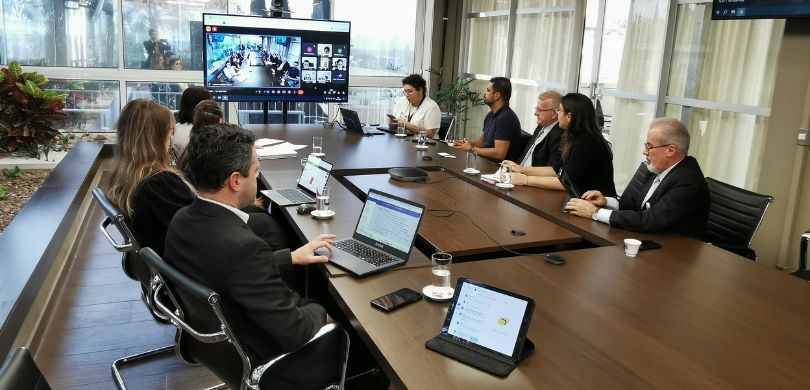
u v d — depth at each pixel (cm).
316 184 298
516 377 141
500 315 153
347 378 199
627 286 200
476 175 369
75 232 403
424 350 153
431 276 203
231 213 166
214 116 316
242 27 577
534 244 244
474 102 729
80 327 297
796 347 161
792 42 366
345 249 221
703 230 272
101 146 561
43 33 609
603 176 336
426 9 761
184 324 179
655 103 486
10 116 506
